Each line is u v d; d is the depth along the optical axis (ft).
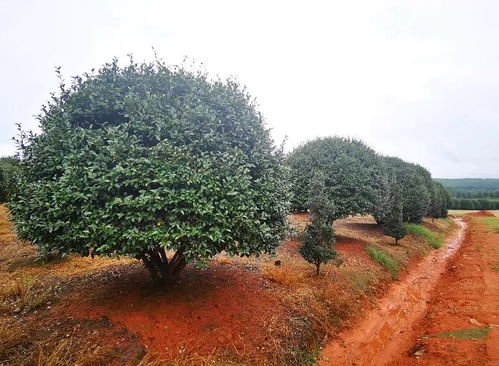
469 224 96.37
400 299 27.40
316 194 26.68
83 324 14.57
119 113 15.75
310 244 25.40
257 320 16.87
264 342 15.51
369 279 28.73
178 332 14.62
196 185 13.91
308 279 24.38
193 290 18.13
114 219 13.26
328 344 18.38
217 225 13.76
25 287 17.83
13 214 16.05
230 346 14.66
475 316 21.15
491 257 39.96
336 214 37.60
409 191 68.18
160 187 13.35
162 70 17.46
